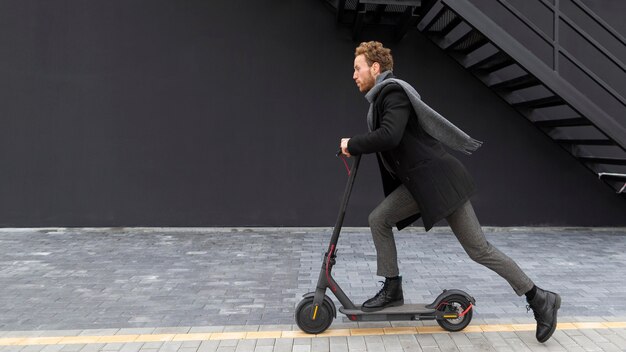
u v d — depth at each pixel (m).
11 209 5.83
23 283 3.85
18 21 5.76
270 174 6.00
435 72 6.03
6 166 5.81
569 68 6.01
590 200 6.14
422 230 6.00
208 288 3.74
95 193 5.89
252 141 5.98
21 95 5.80
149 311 3.24
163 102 5.91
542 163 6.10
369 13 5.80
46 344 2.69
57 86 5.82
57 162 5.85
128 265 4.40
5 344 2.68
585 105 4.88
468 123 6.05
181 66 5.91
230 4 5.92
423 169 2.56
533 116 5.95
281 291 3.67
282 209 6.02
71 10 5.80
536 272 4.17
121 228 5.92
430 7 4.98
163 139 5.92
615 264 4.43
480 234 2.64
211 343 2.71
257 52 5.95
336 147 6.02
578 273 4.14
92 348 2.64
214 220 5.98
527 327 2.93
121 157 5.90
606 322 3.01
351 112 6.01
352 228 6.02
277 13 5.94
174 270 4.24
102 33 5.84
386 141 2.47
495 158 6.08
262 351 2.60
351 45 5.99
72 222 5.89
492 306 3.33
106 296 3.54
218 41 5.92
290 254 4.82
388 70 2.71
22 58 5.78
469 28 5.87
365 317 2.76
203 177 5.96
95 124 5.87
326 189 6.03
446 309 2.84
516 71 5.96
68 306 3.34
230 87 5.95
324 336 2.80
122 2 5.85
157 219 5.94
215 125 5.95
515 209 6.12
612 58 4.81
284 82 5.97
